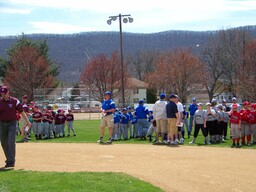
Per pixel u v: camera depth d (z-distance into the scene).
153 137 21.39
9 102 10.22
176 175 9.63
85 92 70.44
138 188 8.01
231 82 72.00
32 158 11.91
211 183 8.94
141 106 20.80
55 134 22.89
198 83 68.50
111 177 8.94
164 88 69.94
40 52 71.19
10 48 71.69
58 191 7.64
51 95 57.00
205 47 78.56
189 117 22.41
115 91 71.25
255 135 17.20
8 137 10.25
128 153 12.96
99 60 70.25
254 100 52.41
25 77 63.59
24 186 8.02
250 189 8.53
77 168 10.36
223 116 18.75
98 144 16.09
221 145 16.62
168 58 71.31
